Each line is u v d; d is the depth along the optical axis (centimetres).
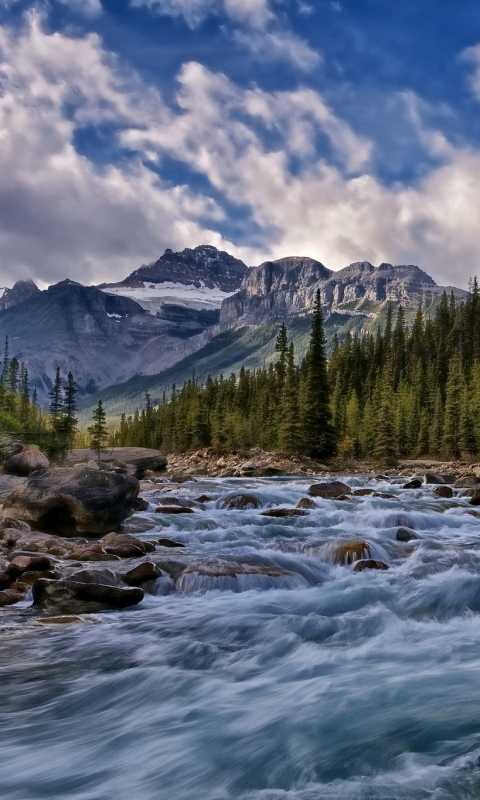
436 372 12625
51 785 557
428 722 627
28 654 926
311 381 7469
